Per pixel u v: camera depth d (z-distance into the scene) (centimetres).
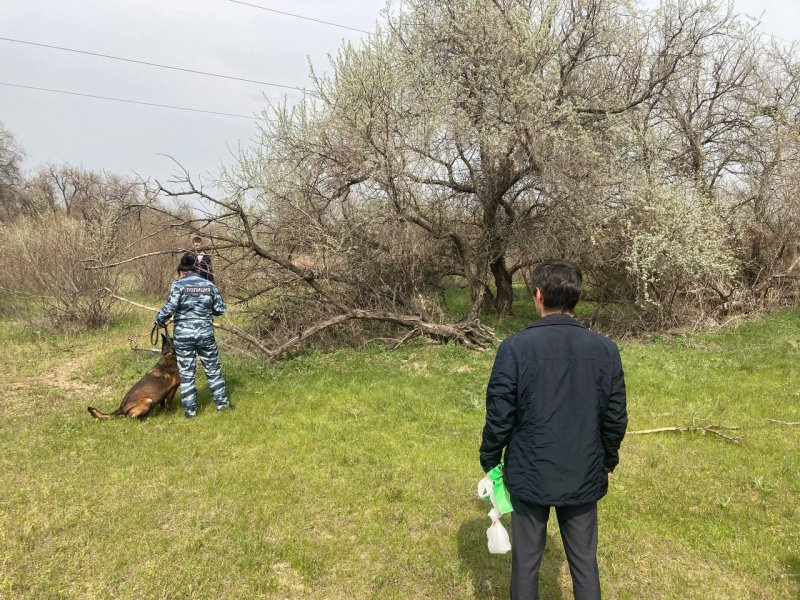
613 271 1119
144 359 824
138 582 323
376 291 948
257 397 657
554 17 955
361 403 637
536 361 237
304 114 953
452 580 330
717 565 345
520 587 246
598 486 239
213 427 559
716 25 1162
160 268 1402
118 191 803
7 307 1226
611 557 350
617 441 246
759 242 1202
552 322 247
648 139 1043
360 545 363
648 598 316
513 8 974
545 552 357
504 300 1234
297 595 319
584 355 238
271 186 908
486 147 958
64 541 360
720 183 1290
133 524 381
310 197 930
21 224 1124
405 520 391
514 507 250
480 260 1100
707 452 499
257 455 496
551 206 1041
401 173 906
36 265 1026
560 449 233
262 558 345
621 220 1018
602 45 1034
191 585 321
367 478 450
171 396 607
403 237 962
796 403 618
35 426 557
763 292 1181
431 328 892
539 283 253
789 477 448
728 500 412
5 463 470
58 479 445
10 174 3916
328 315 903
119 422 567
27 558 343
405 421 584
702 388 677
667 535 374
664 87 1170
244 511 401
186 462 480
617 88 1134
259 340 845
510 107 916
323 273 873
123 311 1162
